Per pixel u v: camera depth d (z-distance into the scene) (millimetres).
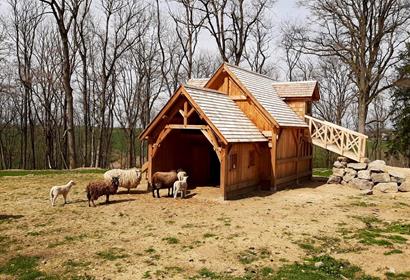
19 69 38969
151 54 41500
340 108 49906
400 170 23812
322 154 50281
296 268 8383
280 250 9578
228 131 15531
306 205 14953
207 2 32594
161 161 18031
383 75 30016
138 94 44344
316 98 24188
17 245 9797
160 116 16391
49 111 41031
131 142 45406
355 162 21047
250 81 20625
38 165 50844
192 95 15930
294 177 21141
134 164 49531
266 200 15820
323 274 8062
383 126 48500
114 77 42594
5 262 8625
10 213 13156
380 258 9031
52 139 43844
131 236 10617
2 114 48812
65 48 28656
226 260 8852
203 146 20375
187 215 13000
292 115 21203
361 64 29688
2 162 47000
